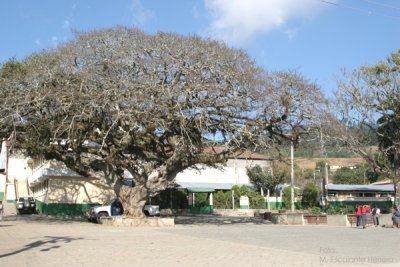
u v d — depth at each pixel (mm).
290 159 34719
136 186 30094
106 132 26938
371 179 84625
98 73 26000
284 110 27844
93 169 31500
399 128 43469
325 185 57312
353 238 20109
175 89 25391
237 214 52812
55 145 29688
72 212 42906
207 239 18922
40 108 27062
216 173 62219
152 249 15031
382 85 42219
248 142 28469
